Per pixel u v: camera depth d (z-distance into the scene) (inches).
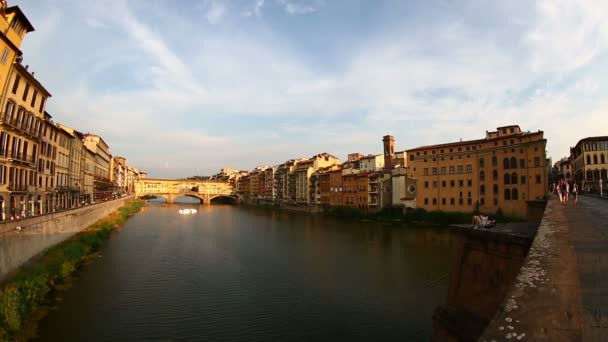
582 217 712.4
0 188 1641.2
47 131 2381.9
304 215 5275.6
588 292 287.6
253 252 2359.7
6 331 1003.3
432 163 4079.7
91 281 1588.3
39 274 1384.1
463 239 743.7
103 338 1075.9
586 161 3393.2
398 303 1396.4
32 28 1739.7
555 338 233.1
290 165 7096.5
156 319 1218.0
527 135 3385.8
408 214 4087.1
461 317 713.0
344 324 1205.1
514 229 709.3
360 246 2576.3
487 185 3631.9
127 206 5221.5
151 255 2185.0
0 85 1579.7
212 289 1555.1
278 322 1213.7
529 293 298.2
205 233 3216.0
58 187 2652.6
